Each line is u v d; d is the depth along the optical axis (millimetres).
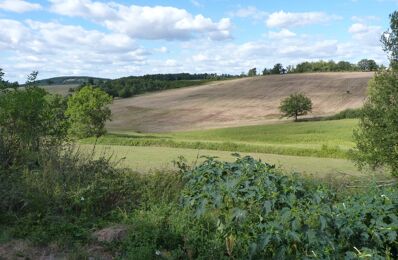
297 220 4230
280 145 43500
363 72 110688
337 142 51125
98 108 60594
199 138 61156
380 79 16625
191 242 5750
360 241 4117
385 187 4738
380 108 16219
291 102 79500
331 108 82250
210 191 5047
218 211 5312
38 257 5633
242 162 5355
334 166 25297
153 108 97250
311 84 99250
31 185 7203
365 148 16094
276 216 4547
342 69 131625
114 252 5812
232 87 108188
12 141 9125
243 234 4824
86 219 6836
